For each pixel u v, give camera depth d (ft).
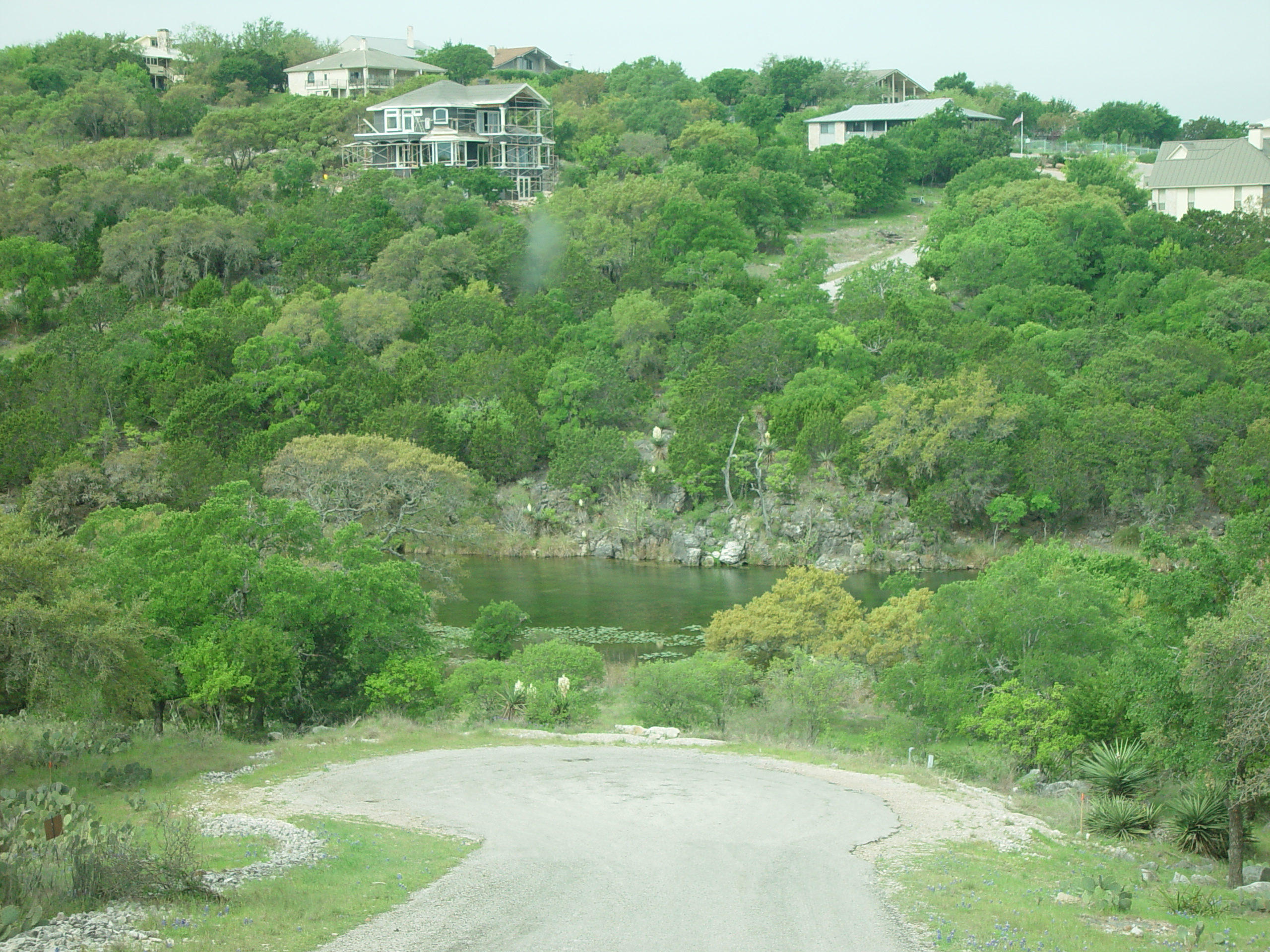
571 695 136.77
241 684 120.06
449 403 311.06
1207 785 92.07
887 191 515.91
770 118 599.98
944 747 122.93
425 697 138.41
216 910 56.24
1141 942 59.11
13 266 381.81
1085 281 386.73
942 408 273.54
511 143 497.87
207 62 650.43
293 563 139.54
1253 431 265.13
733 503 286.05
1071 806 99.25
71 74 595.88
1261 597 81.56
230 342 315.78
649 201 424.05
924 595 160.45
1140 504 268.21
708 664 144.36
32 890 55.57
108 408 300.20
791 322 326.03
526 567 274.57
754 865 69.87
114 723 119.24
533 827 79.77
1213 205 464.65
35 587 99.25
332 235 398.83
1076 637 130.41
